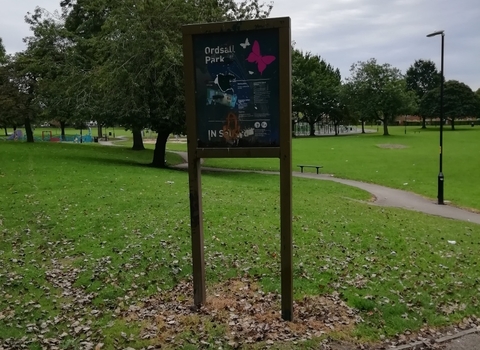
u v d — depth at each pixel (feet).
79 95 92.12
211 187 58.18
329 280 25.52
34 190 51.34
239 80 19.51
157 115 81.92
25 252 31.42
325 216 43.14
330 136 248.11
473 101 311.68
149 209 42.65
